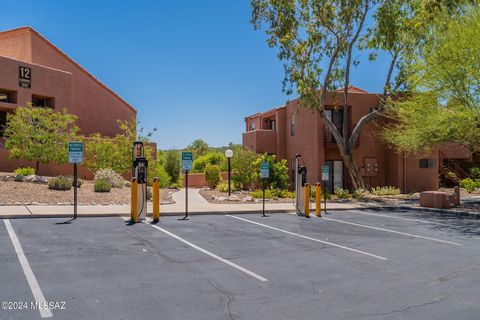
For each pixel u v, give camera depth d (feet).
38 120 64.18
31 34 89.56
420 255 28.73
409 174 83.87
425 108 59.77
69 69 98.58
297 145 87.30
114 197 53.72
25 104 77.51
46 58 93.09
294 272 23.58
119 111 116.57
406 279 22.77
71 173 80.74
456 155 108.58
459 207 57.16
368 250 30.04
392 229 39.68
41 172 75.92
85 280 20.67
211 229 36.58
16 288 19.07
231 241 31.81
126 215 41.50
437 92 56.75
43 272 21.65
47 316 16.05
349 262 26.27
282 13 66.13
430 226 41.93
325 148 81.56
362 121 75.36
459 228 40.83
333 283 21.66
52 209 41.29
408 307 18.35
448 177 104.17
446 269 25.02
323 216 48.32
